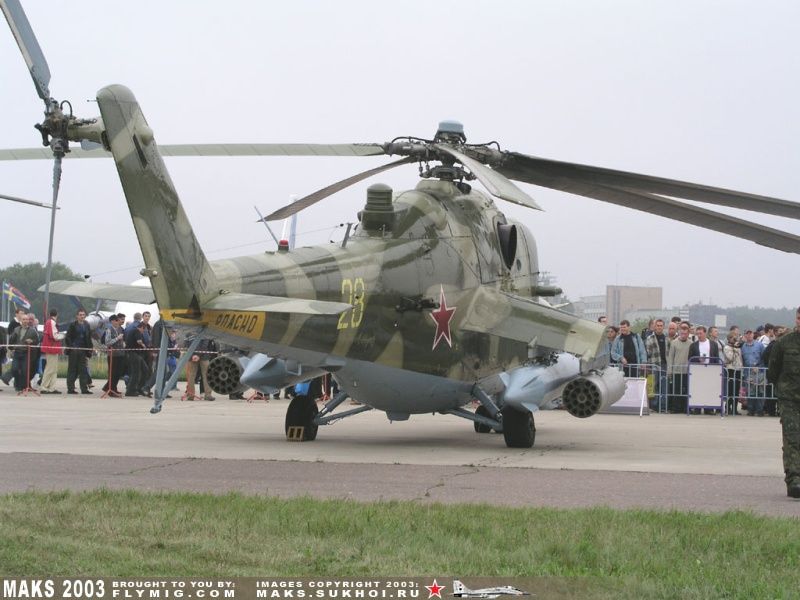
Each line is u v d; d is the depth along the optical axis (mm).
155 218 11883
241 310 12031
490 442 16859
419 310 15336
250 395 28875
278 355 14070
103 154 13648
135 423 19141
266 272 13430
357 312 14516
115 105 11414
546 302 19875
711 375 25734
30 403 24188
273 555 7320
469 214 16812
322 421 16375
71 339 28047
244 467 12586
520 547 7695
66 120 10914
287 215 16078
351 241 15086
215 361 16547
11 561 6934
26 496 9367
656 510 9375
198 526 8180
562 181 16359
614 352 27000
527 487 11242
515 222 18719
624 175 15312
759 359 26109
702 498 10688
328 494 10500
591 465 13531
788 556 7508
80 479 11344
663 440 17688
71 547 7348
